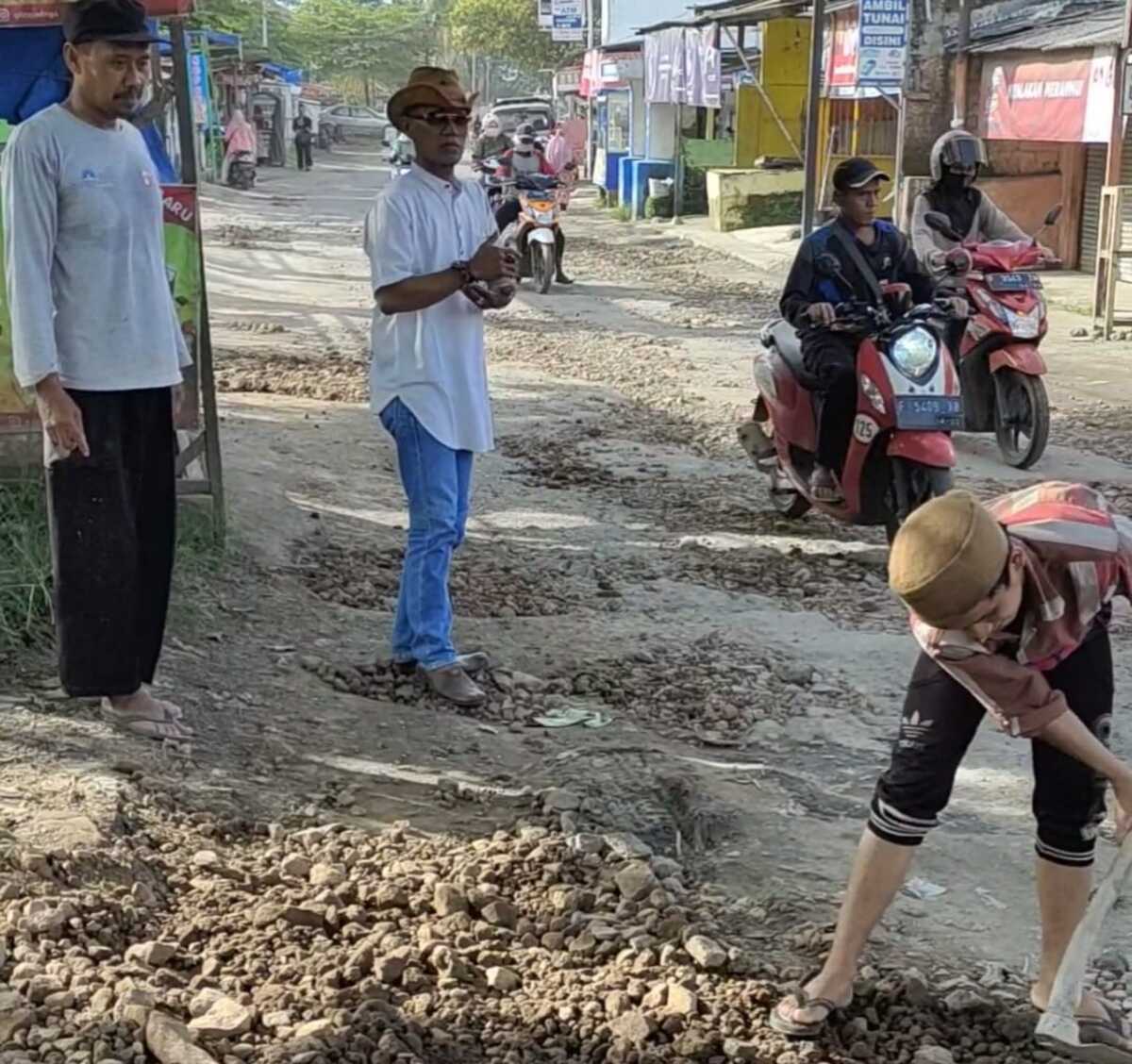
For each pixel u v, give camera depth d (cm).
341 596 671
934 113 1944
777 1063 349
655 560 766
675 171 3050
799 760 531
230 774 476
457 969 375
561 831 452
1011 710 328
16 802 427
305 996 359
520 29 6812
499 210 1944
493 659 610
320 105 7894
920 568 310
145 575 493
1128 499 907
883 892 356
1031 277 974
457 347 549
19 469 650
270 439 946
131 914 384
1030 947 406
